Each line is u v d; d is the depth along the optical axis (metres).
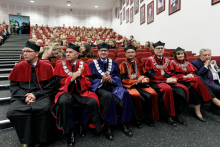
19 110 1.48
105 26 18.09
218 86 2.33
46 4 15.57
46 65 1.93
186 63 2.62
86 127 1.95
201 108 2.54
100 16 17.94
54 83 1.98
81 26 17.70
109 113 1.75
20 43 9.09
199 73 2.57
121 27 13.47
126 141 1.66
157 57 2.47
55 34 12.64
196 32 4.50
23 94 1.70
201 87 2.11
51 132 1.62
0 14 14.38
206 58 2.61
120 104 1.80
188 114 2.32
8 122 1.86
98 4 15.89
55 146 1.59
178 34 5.36
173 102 2.02
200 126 1.96
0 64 4.49
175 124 1.98
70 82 1.80
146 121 2.06
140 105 1.98
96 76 2.22
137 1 9.28
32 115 1.52
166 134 1.79
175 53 2.60
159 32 6.70
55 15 16.75
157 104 2.03
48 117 1.57
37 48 1.82
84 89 1.91
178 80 2.41
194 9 4.55
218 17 3.72
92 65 2.24
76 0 14.57
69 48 1.97
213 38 3.89
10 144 1.60
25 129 1.49
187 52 4.32
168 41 6.02
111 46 5.70
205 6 4.12
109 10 17.75
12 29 13.05
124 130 1.83
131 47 2.35
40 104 1.59
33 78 1.85
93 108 1.71
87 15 17.70
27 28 14.76
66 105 1.62
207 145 1.57
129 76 2.35
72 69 2.02
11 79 1.76
